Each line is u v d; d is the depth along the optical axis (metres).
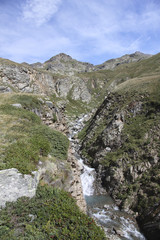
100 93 123.25
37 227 6.57
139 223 16.97
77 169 16.62
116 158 25.97
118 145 28.92
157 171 19.98
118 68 169.62
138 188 20.27
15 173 7.87
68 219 7.27
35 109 22.69
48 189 8.88
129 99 38.25
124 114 34.28
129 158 24.58
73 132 55.28
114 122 32.94
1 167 8.24
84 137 45.19
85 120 67.12
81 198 13.29
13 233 5.93
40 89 64.62
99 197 22.47
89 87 133.00
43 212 7.25
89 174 27.11
